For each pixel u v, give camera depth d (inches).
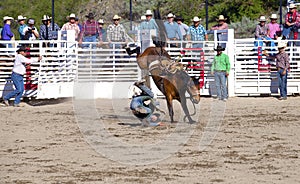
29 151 512.7
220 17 1007.6
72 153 502.3
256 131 610.5
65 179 412.5
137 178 413.4
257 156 484.1
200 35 978.7
